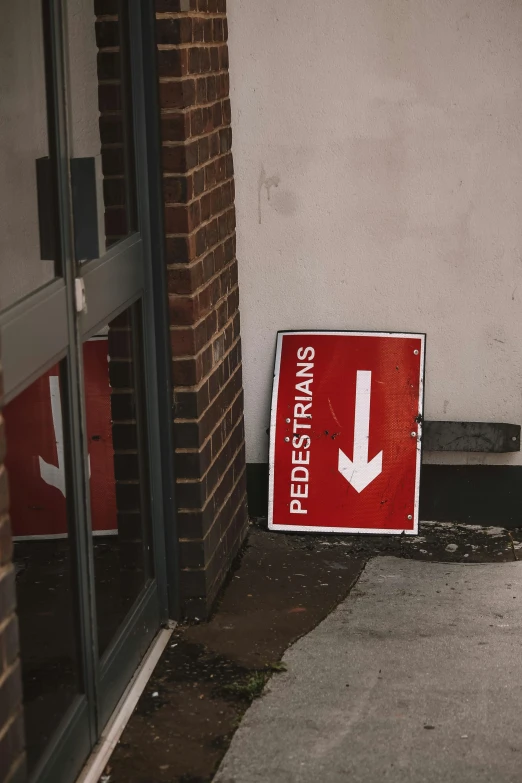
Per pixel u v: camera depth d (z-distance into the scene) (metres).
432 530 5.15
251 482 5.27
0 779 2.39
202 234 4.11
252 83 4.89
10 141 2.80
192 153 3.93
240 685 3.70
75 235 3.10
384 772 3.18
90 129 3.29
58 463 3.03
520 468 5.14
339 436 5.06
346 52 4.81
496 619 4.21
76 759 3.12
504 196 4.88
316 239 5.04
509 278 4.96
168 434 4.03
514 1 4.68
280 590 4.51
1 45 2.76
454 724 3.44
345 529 5.04
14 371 2.65
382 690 3.67
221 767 3.23
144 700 3.63
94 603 3.29
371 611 4.30
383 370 5.07
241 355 5.07
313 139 4.92
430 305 5.05
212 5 4.33
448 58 4.77
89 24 3.27
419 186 4.92
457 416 5.14
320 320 5.13
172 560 4.16
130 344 3.72
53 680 2.99
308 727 3.45
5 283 2.71
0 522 2.39
